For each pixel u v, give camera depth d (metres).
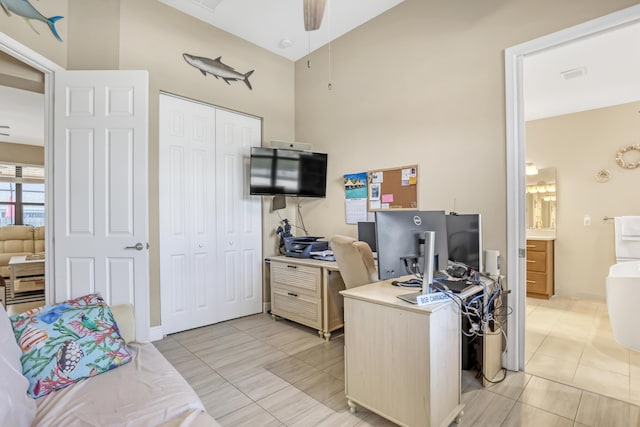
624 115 4.05
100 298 1.98
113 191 2.57
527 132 4.77
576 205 4.38
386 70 3.22
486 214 2.53
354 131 3.52
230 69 3.58
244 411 1.91
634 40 2.72
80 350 1.56
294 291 3.31
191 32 3.27
